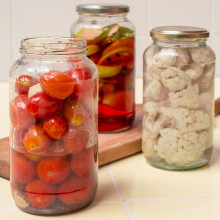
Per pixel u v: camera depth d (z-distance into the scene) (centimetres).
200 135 89
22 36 173
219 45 182
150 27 178
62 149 71
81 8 105
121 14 105
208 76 89
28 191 72
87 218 73
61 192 72
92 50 103
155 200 79
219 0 177
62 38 77
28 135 70
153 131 90
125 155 98
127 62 106
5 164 87
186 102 87
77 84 71
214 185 85
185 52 87
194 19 178
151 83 89
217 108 126
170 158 90
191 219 72
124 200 79
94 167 76
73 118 71
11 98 75
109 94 104
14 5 169
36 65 73
